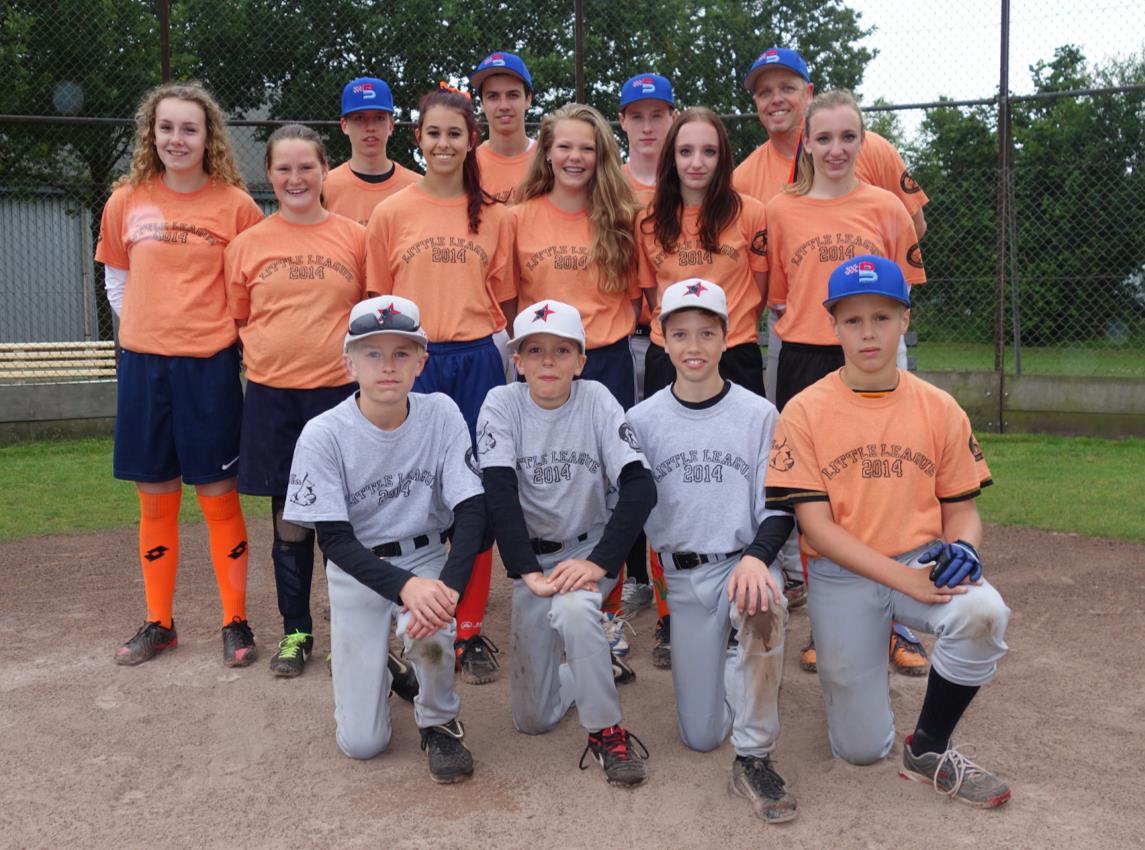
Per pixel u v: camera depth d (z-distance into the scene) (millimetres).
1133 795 2529
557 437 2926
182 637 3859
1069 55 10078
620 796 2580
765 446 2848
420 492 2926
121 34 10617
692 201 3691
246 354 3594
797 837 2359
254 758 2826
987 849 2285
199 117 3572
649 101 4141
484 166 4723
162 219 3588
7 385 8359
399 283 3619
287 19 10688
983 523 5375
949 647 2473
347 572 2725
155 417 3584
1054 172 10992
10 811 2525
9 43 10422
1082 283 10969
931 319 10844
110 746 2898
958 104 8266
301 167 3557
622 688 3324
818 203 3639
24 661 3596
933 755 2574
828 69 12555
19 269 11242
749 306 3750
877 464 2688
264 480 3537
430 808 2527
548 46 10648
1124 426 7996
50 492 6508
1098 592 4215
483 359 3623
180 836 2400
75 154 11102
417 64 10828
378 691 2781
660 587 3516
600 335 3697
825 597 2699
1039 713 3029
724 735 2875
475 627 3480
